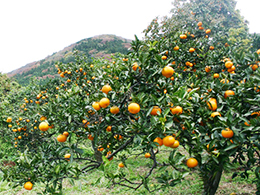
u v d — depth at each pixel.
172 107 2.08
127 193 5.09
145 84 2.40
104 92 2.27
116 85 2.23
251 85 2.26
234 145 1.94
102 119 2.44
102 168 2.10
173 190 4.96
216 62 4.02
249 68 2.73
